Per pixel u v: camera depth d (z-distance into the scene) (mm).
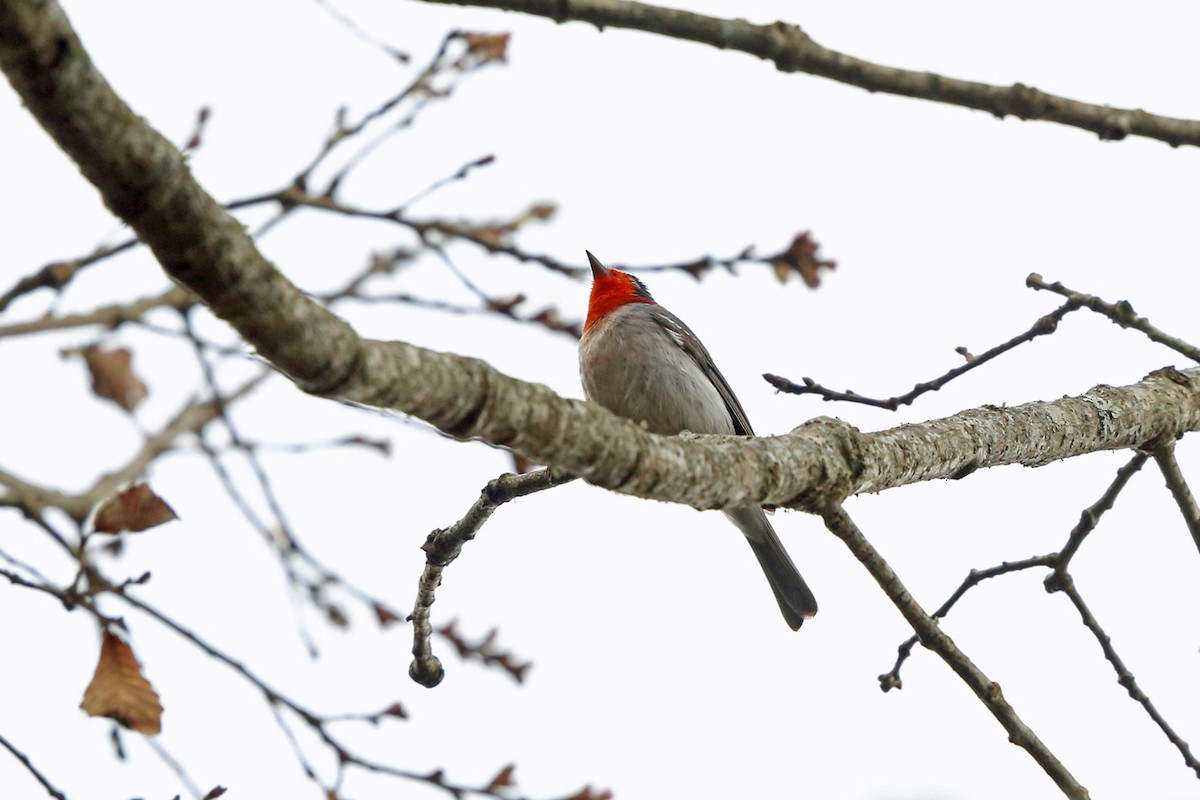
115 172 3135
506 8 4969
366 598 7094
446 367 4250
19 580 4566
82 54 2971
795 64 5215
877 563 6266
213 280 3424
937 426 6809
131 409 5586
